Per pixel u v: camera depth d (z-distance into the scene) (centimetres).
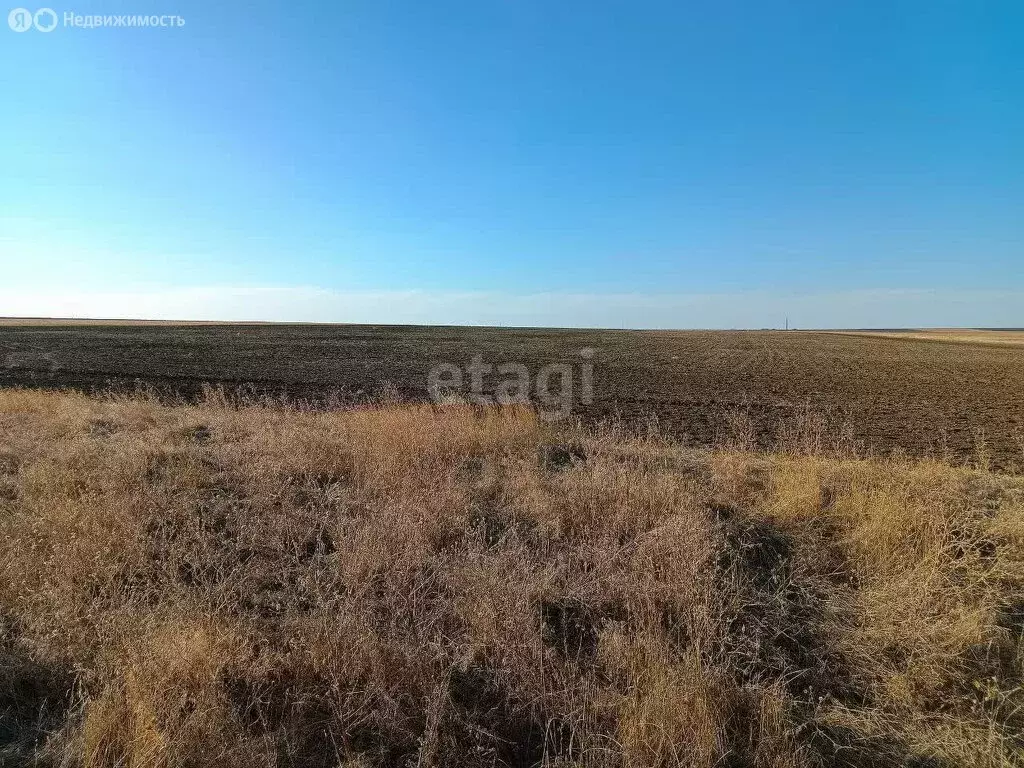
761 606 397
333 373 2705
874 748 293
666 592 390
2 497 562
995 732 296
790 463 659
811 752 284
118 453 648
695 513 499
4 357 3275
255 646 345
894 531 465
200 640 321
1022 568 430
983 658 350
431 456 684
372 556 425
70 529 446
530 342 5828
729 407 1825
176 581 394
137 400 1302
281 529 474
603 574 418
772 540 490
